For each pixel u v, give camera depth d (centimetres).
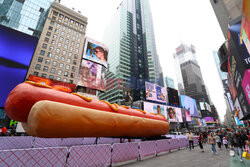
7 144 684
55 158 391
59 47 3834
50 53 3622
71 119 457
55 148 398
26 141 756
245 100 2005
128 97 5203
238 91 2311
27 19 4272
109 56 8619
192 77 15938
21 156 348
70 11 4475
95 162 464
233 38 1797
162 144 827
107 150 511
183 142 1105
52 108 423
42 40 3619
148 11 11219
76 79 3797
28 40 1623
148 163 563
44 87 513
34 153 366
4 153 329
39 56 3425
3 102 1282
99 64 4134
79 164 428
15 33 1562
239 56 1697
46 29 3800
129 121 704
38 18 4453
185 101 6775
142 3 11519
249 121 3862
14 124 2327
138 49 8975
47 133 416
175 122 5197
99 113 562
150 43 9475
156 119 994
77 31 4381
